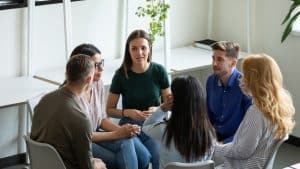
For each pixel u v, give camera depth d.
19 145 4.37
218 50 3.42
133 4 4.66
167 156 2.87
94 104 3.37
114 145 3.28
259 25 4.81
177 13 4.98
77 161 2.79
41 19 4.22
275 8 4.63
